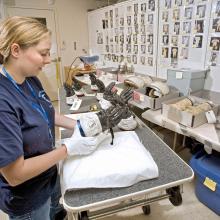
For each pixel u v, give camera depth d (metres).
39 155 0.76
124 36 3.22
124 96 1.37
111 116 0.98
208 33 2.00
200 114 1.54
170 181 0.86
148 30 2.71
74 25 4.47
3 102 0.65
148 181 0.86
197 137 1.45
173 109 1.64
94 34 4.30
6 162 0.61
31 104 0.79
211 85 2.08
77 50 4.67
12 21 0.68
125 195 0.78
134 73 3.13
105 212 0.97
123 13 3.12
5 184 0.79
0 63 0.73
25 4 3.89
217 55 1.96
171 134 2.37
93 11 4.11
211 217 1.62
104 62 4.01
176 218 1.62
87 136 0.89
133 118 1.35
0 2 3.69
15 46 0.67
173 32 2.36
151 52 2.74
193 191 1.87
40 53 0.71
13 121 0.65
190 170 0.94
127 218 1.63
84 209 0.74
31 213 0.87
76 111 1.67
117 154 0.90
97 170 0.81
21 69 0.73
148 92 2.07
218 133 1.45
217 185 1.54
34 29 0.69
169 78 2.19
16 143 0.63
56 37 4.36
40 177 0.83
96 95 2.06
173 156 1.04
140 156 0.89
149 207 1.62
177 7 2.23
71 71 3.87
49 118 0.91
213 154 1.73
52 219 1.28
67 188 0.77
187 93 2.03
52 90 4.64
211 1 1.90
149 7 2.60
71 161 0.86
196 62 2.18
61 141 1.03
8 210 0.84
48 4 4.09
